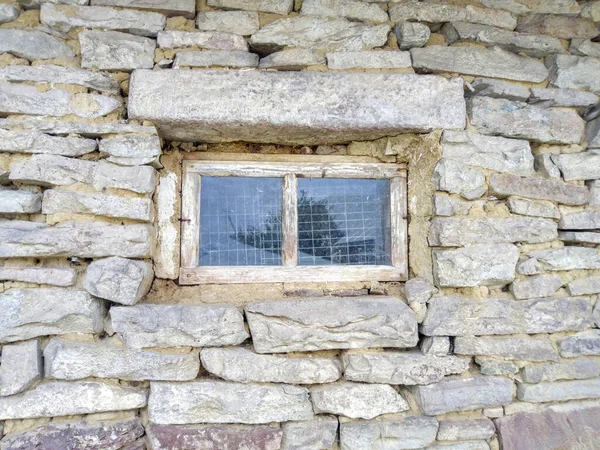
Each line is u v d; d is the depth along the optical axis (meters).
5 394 1.36
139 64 1.55
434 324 1.58
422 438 1.54
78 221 1.46
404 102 1.62
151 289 1.65
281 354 1.53
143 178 1.51
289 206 1.77
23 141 1.44
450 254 1.60
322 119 1.58
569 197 1.68
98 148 1.50
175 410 1.45
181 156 1.74
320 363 1.53
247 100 1.56
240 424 1.49
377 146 1.77
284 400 1.50
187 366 1.47
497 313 1.61
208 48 1.59
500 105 1.70
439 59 1.67
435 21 1.69
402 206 1.79
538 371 1.60
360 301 1.57
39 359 1.40
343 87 1.60
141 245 1.49
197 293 1.67
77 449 1.39
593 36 1.77
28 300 1.40
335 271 1.76
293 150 1.80
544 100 1.71
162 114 1.52
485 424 1.56
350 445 1.52
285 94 1.58
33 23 1.52
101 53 1.53
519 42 1.71
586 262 1.66
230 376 1.48
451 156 1.63
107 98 1.53
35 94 1.47
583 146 1.75
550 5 1.74
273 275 1.73
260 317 1.52
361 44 1.65
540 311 1.63
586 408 1.62
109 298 1.45
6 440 1.35
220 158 1.75
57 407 1.39
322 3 1.65
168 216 1.69
